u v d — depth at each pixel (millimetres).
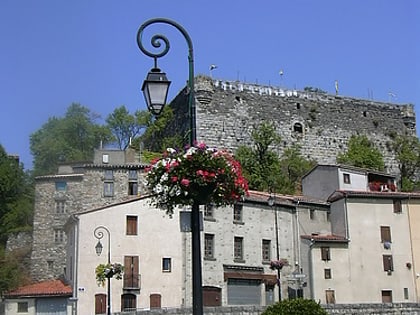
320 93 95062
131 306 54656
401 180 93562
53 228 69500
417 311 50094
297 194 77312
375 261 63625
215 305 57938
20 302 57656
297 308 31859
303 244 63344
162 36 18453
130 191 69625
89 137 107938
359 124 96250
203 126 85312
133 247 55844
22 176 82562
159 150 88312
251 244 61531
